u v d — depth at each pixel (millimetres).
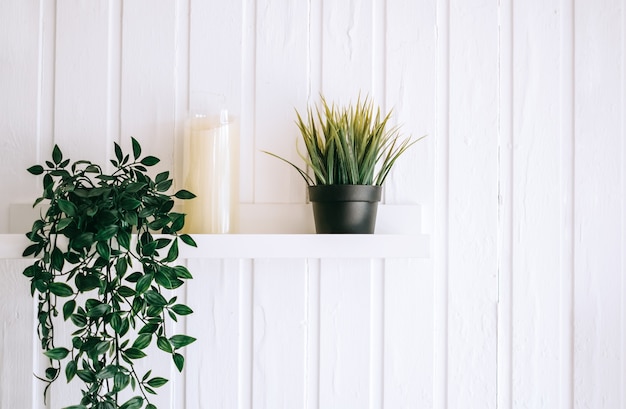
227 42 911
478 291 934
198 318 898
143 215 742
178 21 905
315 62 924
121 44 896
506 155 943
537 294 940
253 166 910
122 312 723
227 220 829
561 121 951
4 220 870
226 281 903
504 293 937
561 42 953
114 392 718
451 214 934
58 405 873
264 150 913
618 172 954
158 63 900
